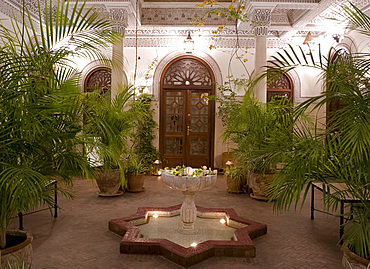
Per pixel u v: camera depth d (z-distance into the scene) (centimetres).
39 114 291
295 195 300
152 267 373
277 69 325
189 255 375
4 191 273
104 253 409
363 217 295
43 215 566
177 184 465
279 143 347
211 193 769
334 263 390
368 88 294
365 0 684
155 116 1048
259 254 414
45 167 307
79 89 393
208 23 958
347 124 269
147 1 926
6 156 284
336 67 309
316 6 725
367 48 738
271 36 1048
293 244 449
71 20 304
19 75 284
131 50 1048
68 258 393
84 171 351
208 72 1061
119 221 494
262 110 646
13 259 286
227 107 888
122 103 666
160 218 559
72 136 324
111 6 722
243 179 769
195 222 543
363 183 311
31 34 802
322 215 589
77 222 530
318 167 303
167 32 1036
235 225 519
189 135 1070
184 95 1066
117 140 620
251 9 749
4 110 279
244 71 1045
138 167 763
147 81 1045
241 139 687
